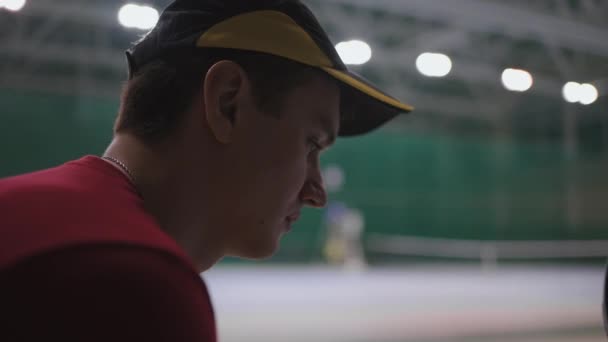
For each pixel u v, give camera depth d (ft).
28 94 47.11
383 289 34.91
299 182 2.58
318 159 2.81
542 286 37.22
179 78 2.42
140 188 2.39
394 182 56.75
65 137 47.91
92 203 1.91
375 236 55.62
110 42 43.01
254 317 23.59
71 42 42.96
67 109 48.11
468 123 63.41
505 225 56.95
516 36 42.29
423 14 38.93
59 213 1.80
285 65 2.46
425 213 57.16
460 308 26.91
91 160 2.37
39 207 1.83
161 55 2.48
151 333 1.56
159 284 1.62
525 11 36.24
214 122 2.34
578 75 45.78
